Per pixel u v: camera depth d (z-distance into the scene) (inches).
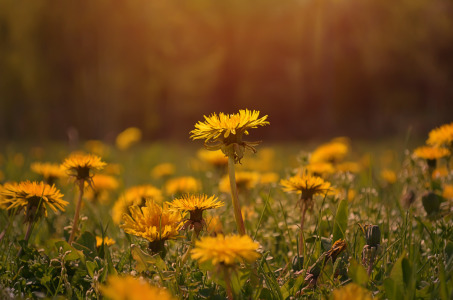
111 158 316.5
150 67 1508.4
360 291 46.9
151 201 72.3
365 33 1630.2
